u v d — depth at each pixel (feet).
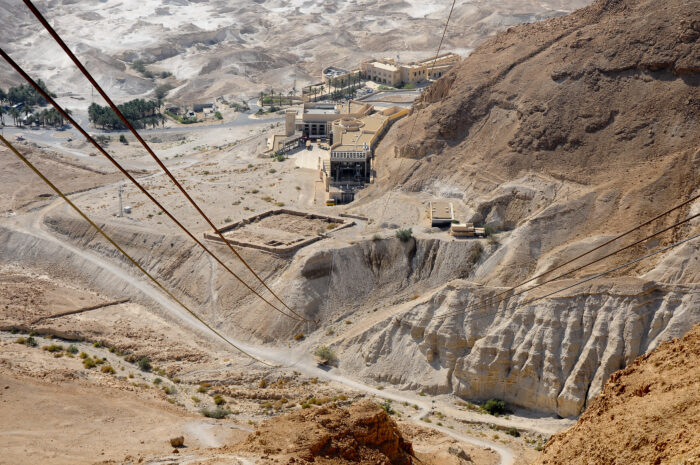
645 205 381.40
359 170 545.85
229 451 188.44
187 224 492.13
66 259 486.79
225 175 606.55
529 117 466.29
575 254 369.50
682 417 127.03
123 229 490.49
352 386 343.05
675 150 405.39
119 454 221.05
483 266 397.39
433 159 505.25
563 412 307.78
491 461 255.50
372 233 441.68
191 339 395.14
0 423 239.09
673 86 428.97
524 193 432.66
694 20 433.89
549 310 322.75
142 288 447.42
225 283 426.51
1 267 491.72
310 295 400.88
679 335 301.84
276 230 463.42
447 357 336.08
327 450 186.50
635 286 314.76
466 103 511.40
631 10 493.77
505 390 322.96
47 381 291.79
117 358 365.20
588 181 419.95
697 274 327.26
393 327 357.61
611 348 306.14
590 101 450.30
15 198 583.58
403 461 203.72
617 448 130.62
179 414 282.97
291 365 363.56
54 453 218.79
